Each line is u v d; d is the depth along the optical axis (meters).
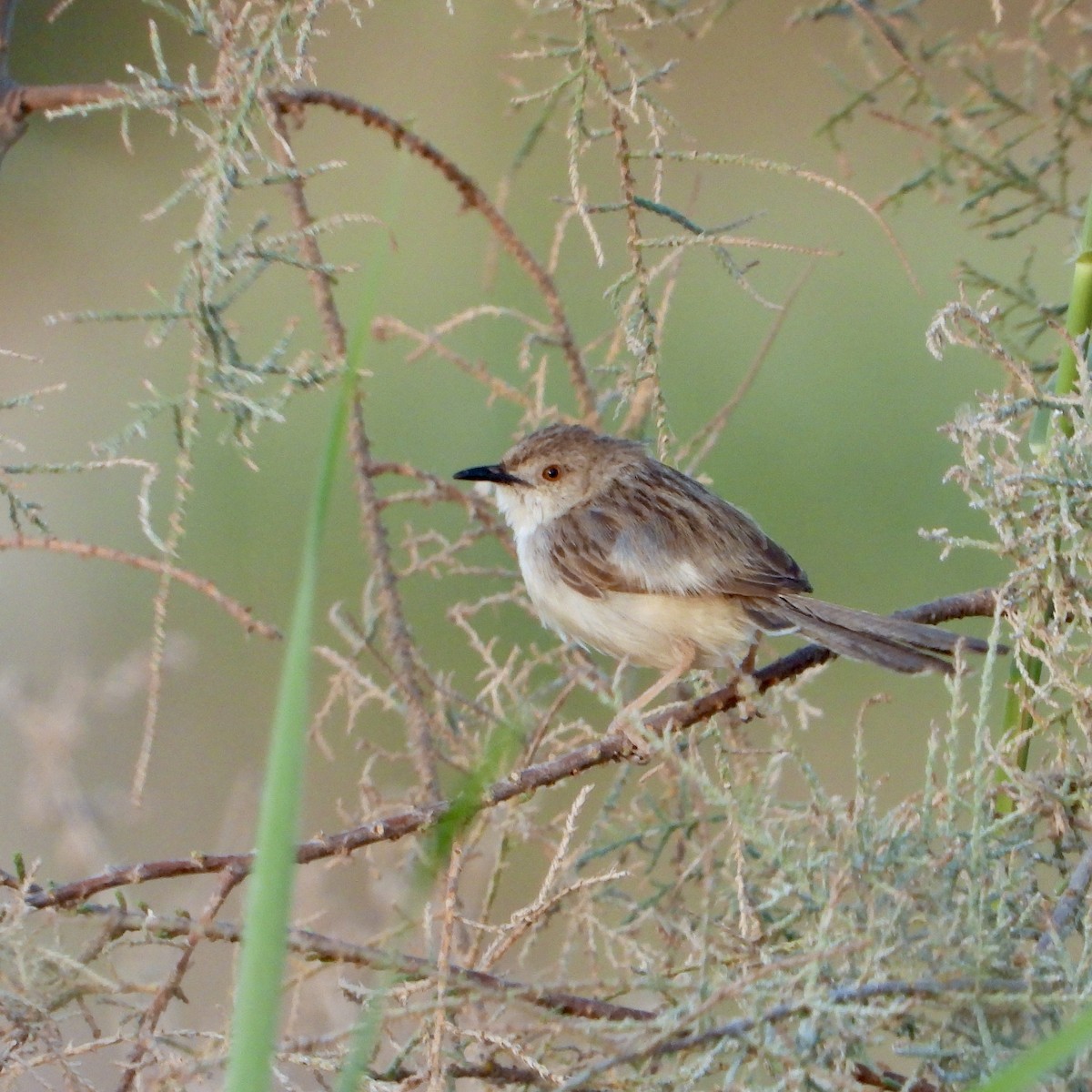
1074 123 11.12
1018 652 8.23
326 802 14.28
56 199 19.00
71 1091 6.55
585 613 10.66
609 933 7.97
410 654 9.18
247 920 4.44
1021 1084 4.25
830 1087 5.82
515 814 8.93
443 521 16.86
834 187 8.29
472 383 17.80
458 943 8.78
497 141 18.77
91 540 17.38
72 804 11.43
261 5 8.23
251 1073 4.25
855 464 17.69
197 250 7.65
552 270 10.30
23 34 18.83
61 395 18.09
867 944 6.14
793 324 18.41
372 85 18.77
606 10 8.48
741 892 6.89
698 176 10.13
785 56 18.53
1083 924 6.64
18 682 12.01
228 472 17.62
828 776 15.05
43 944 6.87
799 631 9.53
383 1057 7.81
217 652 16.22
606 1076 6.25
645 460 11.06
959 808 7.46
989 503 7.95
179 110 8.16
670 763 8.61
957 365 18.27
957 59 10.98
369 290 4.70
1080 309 8.68
